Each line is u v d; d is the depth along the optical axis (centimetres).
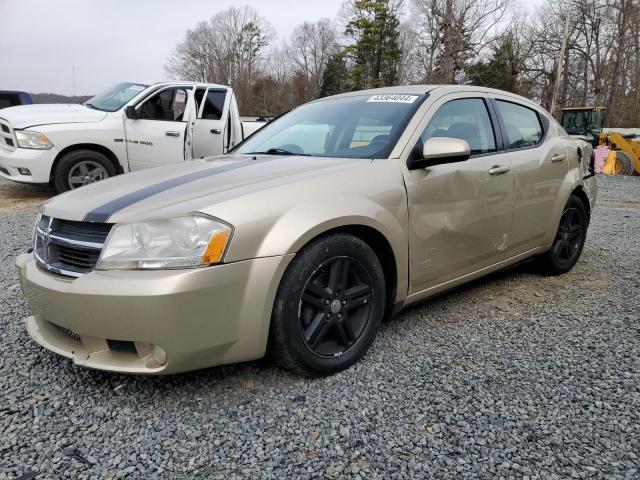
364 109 347
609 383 258
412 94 343
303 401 241
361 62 5175
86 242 234
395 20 4912
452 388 253
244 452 205
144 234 223
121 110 792
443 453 204
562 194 416
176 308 214
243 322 230
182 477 191
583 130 1725
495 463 199
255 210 233
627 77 4478
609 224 714
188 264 219
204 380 259
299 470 195
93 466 197
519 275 453
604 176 1512
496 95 388
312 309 256
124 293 214
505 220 358
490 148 358
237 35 6128
